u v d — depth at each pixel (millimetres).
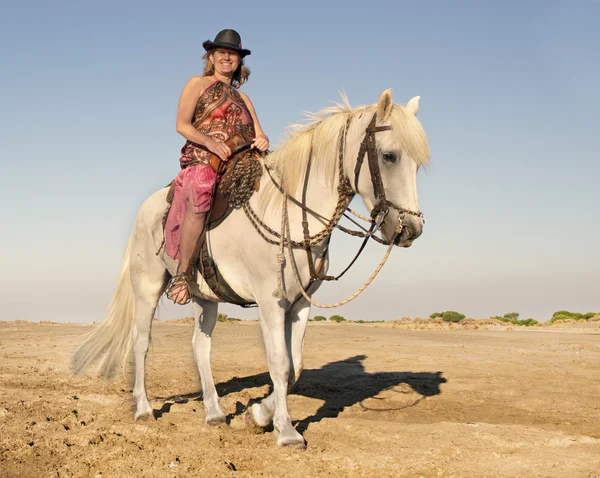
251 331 17594
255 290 5391
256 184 5484
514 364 11109
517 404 7676
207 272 5703
